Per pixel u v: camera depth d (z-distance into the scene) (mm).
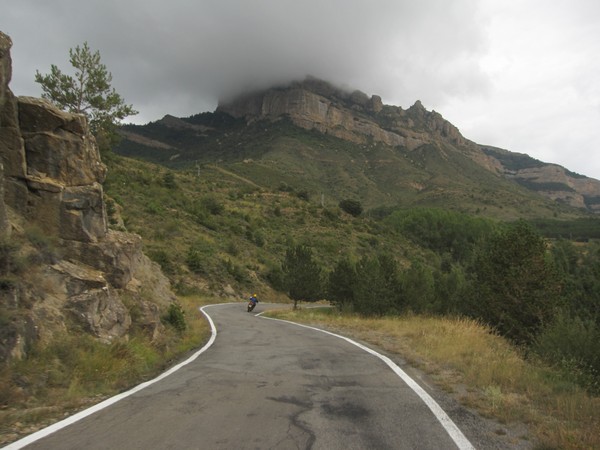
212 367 7953
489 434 4188
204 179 121875
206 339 13023
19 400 5137
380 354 9266
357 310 25609
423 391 5918
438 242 110000
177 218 56250
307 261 34750
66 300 7723
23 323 6090
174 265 40156
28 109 9461
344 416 4758
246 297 44531
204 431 4254
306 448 3789
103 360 6742
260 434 4164
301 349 10281
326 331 14805
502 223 118875
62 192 9594
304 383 6484
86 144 10648
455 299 25562
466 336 10781
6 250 6805
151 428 4344
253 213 86188
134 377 6988
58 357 6352
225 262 47969
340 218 102062
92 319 7789
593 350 7953
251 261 54656
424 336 11156
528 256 13992
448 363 7945
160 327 11047
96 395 5805
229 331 15320
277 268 52438
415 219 120000
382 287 24656
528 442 3984
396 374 7098
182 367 7988
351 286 33094
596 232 146125
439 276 35781
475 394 5789
